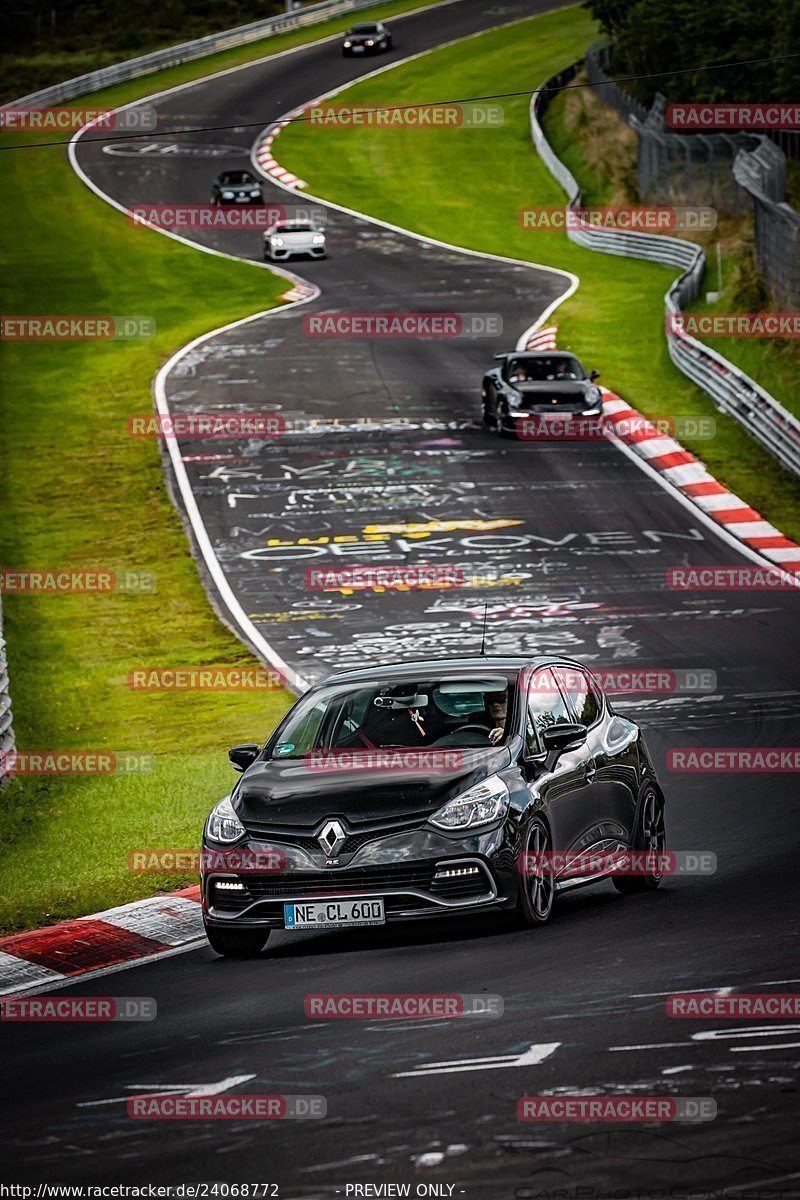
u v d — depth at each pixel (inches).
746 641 2679.6
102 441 4719.5
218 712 2496.3
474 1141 768.3
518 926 1264.8
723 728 2134.6
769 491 3860.7
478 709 1355.8
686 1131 762.2
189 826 1811.0
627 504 3789.4
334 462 4320.9
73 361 5797.2
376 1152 764.0
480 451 4352.9
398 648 2787.9
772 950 1118.4
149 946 1350.9
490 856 1222.3
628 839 1427.2
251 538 3705.7
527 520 3693.4
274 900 1227.9
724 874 1430.9
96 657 2913.4
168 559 3585.1
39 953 1323.8
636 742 1483.8
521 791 1264.8
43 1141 818.8
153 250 7632.9
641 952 1143.0
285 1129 807.7
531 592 3125.0
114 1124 837.8
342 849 1223.5
